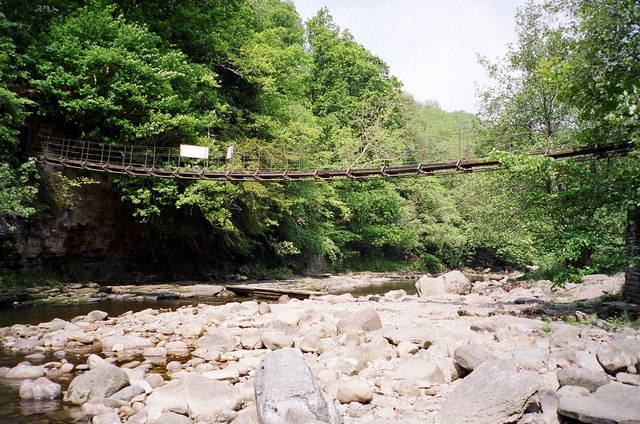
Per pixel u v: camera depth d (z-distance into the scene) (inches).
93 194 864.3
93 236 877.8
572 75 576.7
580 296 625.3
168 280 973.2
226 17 1114.7
